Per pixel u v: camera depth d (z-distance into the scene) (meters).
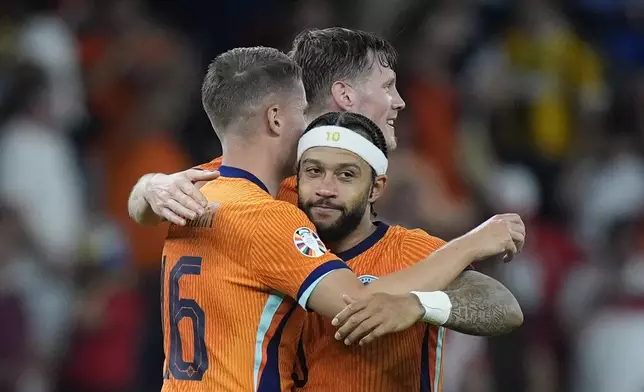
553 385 33.94
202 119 37.66
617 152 41.16
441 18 40.84
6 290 30.75
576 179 40.81
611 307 34.53
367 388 16.12
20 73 34.03
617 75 44.34
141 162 35.31
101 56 36.94
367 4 39.53
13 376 30.48
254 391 15.56
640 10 46.28
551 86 42.12
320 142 15.82
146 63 36.62
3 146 33.09
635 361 33.72
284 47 40.03
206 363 15.84
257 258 15.47
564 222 39.31
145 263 32.72
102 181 35.38
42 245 32.22
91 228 33.50
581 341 34.47
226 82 16.48
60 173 33.47
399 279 15.22
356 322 14.72
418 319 14.87
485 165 38.72
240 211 15.77
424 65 39.47
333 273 15.17
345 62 17.62
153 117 36.19
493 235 15.74
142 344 32.06
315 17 39.44
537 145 41.16
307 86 17.81
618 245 35.09
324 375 16.17
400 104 18.17
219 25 41.00
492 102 41.25
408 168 32.53
